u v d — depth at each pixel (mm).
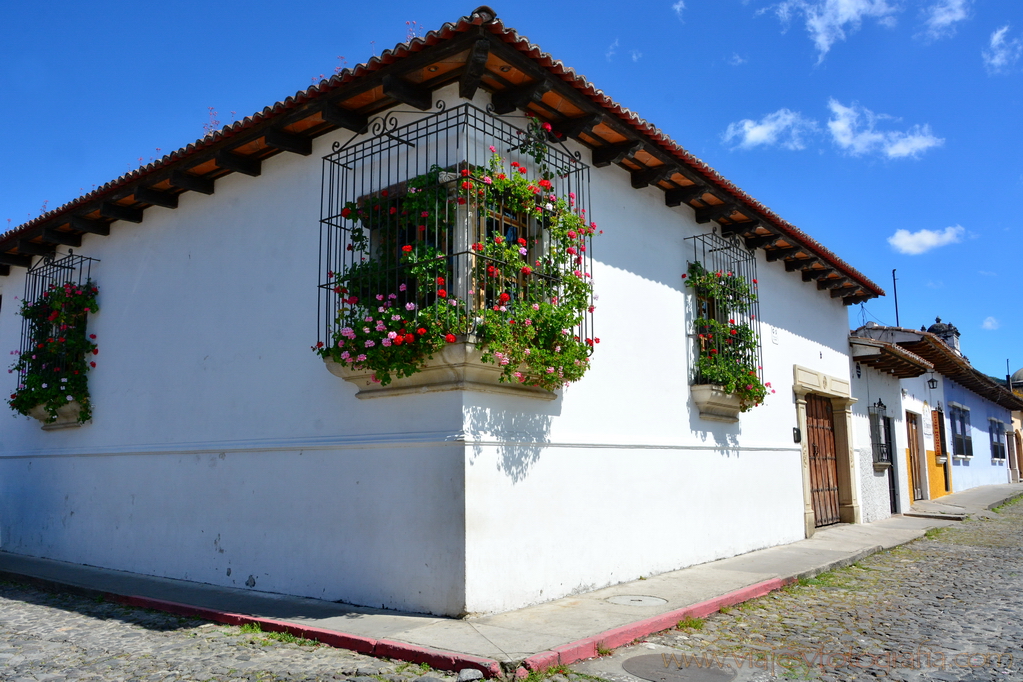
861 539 12180
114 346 10289
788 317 12867
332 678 5023
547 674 5086
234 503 8312
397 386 6969
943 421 23141
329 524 7383
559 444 7562
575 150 8297
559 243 7418
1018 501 21859
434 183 6762
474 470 6527
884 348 14977
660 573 8719
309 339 7957
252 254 8750
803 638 6160
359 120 7770
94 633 6551
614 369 8492
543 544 7184
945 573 9461
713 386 9711
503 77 6992
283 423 8047
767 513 11266
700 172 9266
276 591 7715
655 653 5664
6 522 11445
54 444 10992
